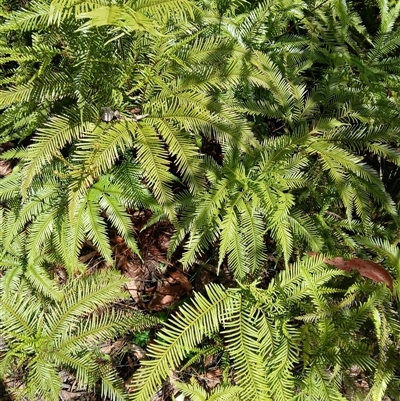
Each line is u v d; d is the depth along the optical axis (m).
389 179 1.20
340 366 0.95
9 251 1.01
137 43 0.91
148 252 1.17
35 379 0.94
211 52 0.94
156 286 1.16
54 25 0.91
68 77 0.93
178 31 0.94
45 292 1.00
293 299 0.97
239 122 0.94
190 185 0.90
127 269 1.16
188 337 0.91
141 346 1.10
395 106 1.08
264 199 0.95
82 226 0.99
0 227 1.03
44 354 0.96
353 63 1.10
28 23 0.87
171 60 0.93
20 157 1.06
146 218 1.17
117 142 0.90
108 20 0.69
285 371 0.91
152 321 1.01
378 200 1.06
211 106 0.92
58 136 0.89
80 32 0.88
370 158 1.22
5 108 1.10
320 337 0.94
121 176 1.00
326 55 1.12
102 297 0.99
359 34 1.28
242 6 1.15
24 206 1.00
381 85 1.11
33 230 0.99
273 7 1.10
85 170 0.87
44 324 0.98
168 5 0.79
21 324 0.98
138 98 0.96
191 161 0.90
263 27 1.08
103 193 1.00
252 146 1.02
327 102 1.07
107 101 0.94
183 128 0.97
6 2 1.02
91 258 1.16
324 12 1.19
